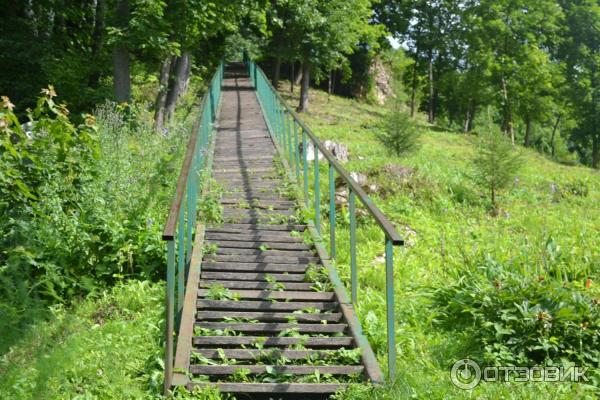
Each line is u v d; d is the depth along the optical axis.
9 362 5.24
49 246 7.48
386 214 11.63
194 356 5.76
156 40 17.56
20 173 7.23
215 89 22.41
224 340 6.07
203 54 34.00
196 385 5.30
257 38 34.16
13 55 19.58
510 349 6.16
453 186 14.05
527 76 41.50
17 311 5.99
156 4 17.31
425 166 16.33
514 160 13.70
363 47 51.41
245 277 7.46
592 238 11.27
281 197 10.63
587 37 47.59
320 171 13.91
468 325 6.90
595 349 6.13
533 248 8.69
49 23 21.48
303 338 6.18
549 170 22.33
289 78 49.00
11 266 6.36
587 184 17.69
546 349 6.00
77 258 7.64
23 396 4.99
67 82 20.03
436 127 37.56
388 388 5.32
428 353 6.25
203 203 9.51
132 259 8.00
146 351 6.02
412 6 46.00
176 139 11.82
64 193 7.96
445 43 44.69
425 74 47.50
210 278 7.38
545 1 41.50
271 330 6.40
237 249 8.23
